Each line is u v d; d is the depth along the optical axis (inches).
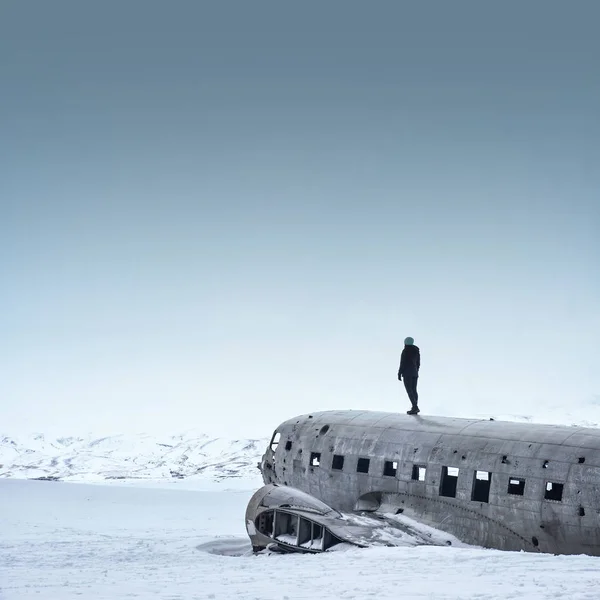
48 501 2098.9
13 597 521.3
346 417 1222.9
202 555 978.1
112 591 554.3
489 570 631.2
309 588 549.0
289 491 1034.7
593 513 881.5
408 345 1203.9
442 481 1024.9
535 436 981.2
